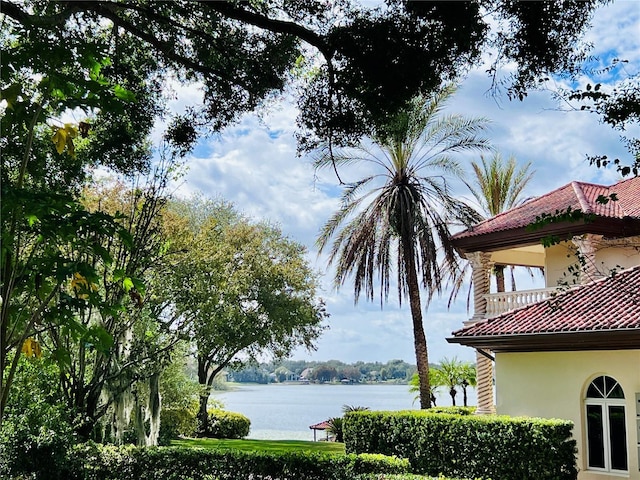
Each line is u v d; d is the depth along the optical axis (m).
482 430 14.51
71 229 5.90
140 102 11.37
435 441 15.26
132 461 12.76
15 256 6.08
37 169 8.62
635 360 14.25
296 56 10.77
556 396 15.61
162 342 15.99
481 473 14.39
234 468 12.55
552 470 13.40
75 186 11.33
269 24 9.07
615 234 18.80
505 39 7.98
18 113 6.06
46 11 8.53
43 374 12.04
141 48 11.38
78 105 6.11
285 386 136.12
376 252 25.09
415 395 33.12
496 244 20.83
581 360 15.21
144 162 12.44
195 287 18.23
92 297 6.58
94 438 14.84
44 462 11.56
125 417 13.86
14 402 11.73
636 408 14.12
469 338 16.61
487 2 7.83
